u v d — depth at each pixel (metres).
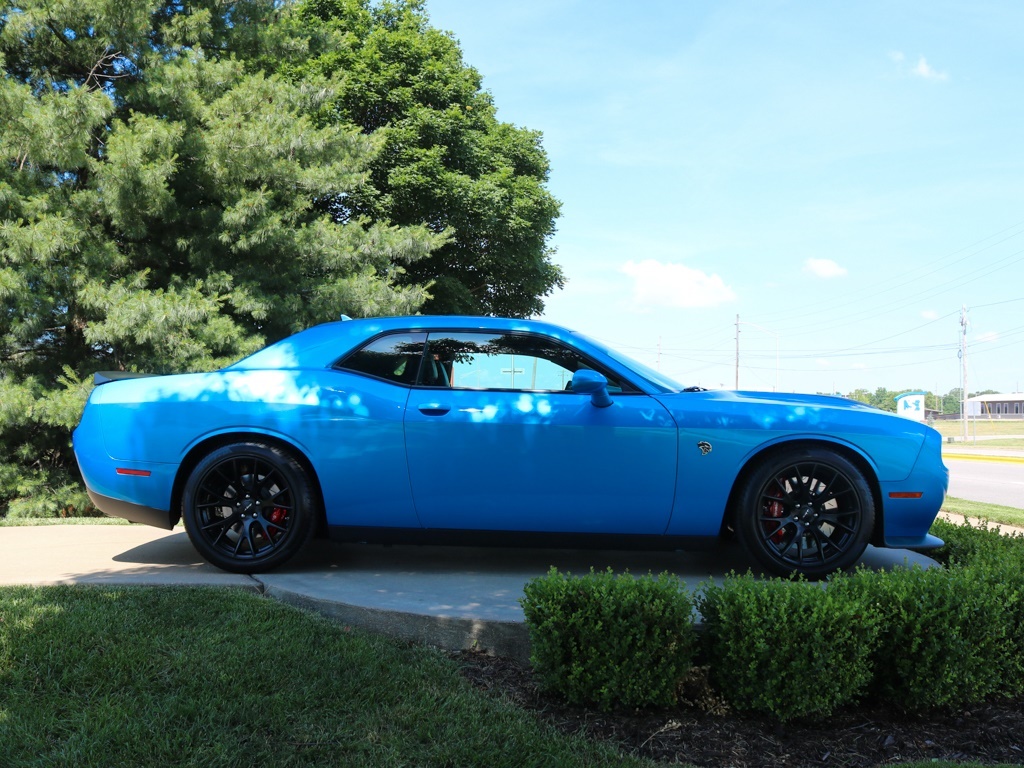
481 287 23.70
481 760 2.54
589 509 4.38
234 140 12.11
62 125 10.56
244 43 14.84
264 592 4.06
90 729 2.57
